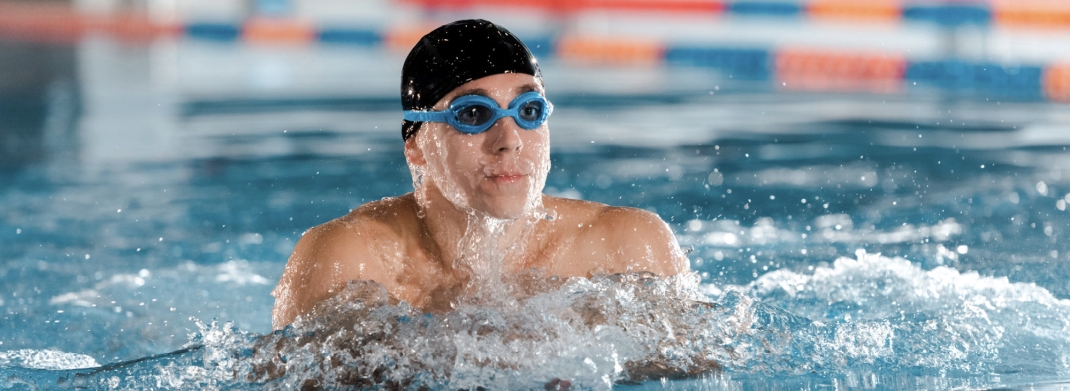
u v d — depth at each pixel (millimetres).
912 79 33094
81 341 8398
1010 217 12453
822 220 12844
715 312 6707
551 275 6801
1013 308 7918
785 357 6457
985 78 31531
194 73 34125
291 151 19156
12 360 7465
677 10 41594
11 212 14156
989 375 6125
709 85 31281
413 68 6445
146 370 6410
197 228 13039
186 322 8992
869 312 8250
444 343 6113
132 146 19984
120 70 34688
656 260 6918
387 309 6285
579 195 14680
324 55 40812
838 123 22531
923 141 19594
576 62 38844
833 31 38188
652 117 23844
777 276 9828
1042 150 17953
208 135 21391
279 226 13109
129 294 9984
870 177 15672
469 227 6520
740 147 19109
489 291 6629
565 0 43938
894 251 10945
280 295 6777
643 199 14414
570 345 6180
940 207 13250
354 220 6809
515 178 6004
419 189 6809
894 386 5883
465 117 6012
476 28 6363
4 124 23219
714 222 12906
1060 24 34469
